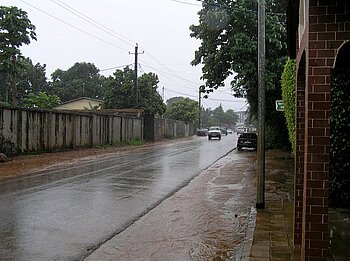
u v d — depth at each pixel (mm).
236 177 15188
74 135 27359
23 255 6148
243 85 25344
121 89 51906
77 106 61906
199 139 53094
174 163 20125
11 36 33250
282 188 12461
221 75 26703
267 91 25422
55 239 6996
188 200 10734
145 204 10102
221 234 7551
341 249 6469
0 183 12891
